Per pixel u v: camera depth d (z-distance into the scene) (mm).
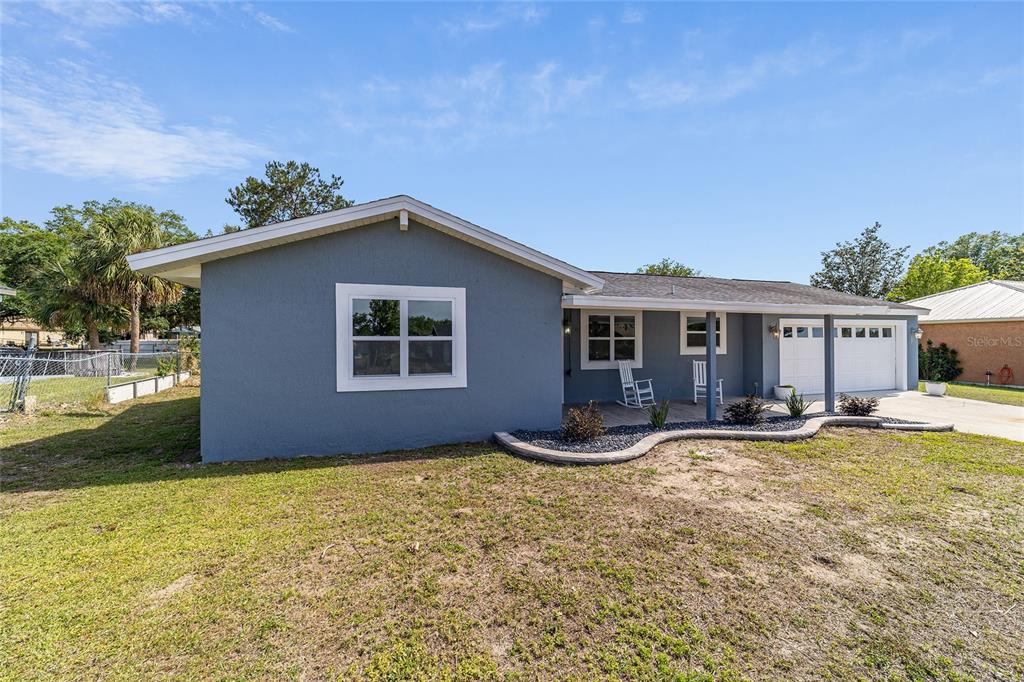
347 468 5715
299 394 6281
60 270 22250
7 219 33875
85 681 2238
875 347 13375
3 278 27516
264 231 5906
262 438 6164
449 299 6938
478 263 7094
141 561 3389
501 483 5164
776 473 5570
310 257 6297
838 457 6277
